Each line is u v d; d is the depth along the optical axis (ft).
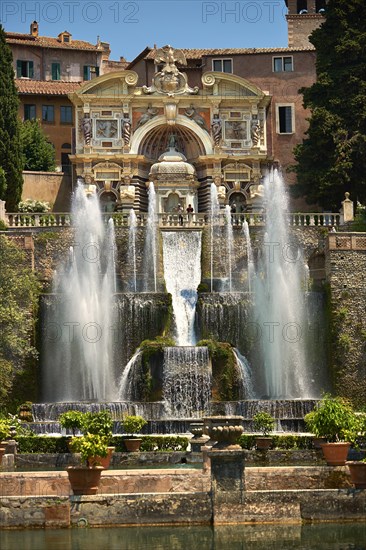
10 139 242.78
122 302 202.80
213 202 254.47
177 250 222.48
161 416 179.52
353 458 127.34
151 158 261.44
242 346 204.03
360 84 245.65
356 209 234.17
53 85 295.89
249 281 220.23
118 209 254.47
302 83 277.64
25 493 106.32
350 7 249.34
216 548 91.61
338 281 205.05
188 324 210.38
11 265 204.13
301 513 101.19
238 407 178.60
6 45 246.06
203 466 118.62
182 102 258.98
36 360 194.49
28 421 173.47
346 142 242.17
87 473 102.99
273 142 274.77
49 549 91.35
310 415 141.90
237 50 281.13
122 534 97.19
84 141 255.09
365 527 99.35
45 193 260.62
